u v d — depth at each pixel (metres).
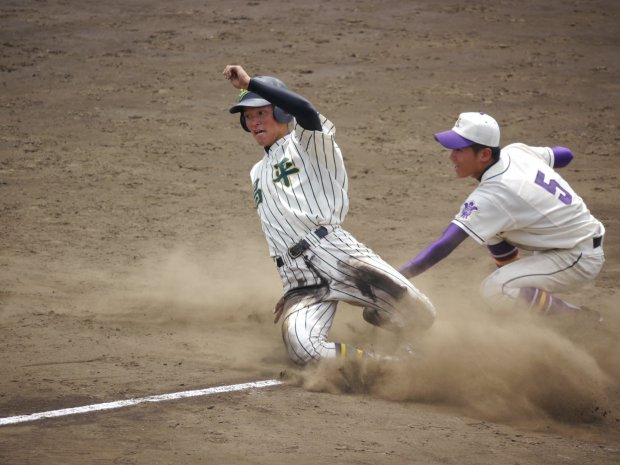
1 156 45.81
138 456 16.95
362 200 40.25
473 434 18.58
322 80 62.44
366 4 86.00
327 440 17.97
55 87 60.00
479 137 22.44
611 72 65.44
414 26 78.50
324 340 21.81
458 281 30.06
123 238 34.47
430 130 52.09
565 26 79.25
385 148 48.66
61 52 68.81
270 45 71.62
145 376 21.59
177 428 18.44
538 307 23.20
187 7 84.50
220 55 68.69
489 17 82.06
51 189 40.78
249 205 39.28
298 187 22.30
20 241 33.59
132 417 19.03
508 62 67.88
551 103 57.72
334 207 22.47
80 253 32.44
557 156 24.86
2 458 16.75
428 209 39.03
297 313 22.05
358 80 62.47
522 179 22.66
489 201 22.45
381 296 22.14
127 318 26.05
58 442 17.59
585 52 71.00
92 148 47.69
